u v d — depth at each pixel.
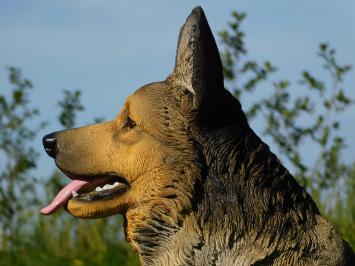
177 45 9.06
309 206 8.98
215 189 8.84
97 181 9.41
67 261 16.61
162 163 8.95
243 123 9.10
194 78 8.84
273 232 8.76
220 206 8.83
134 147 9.07
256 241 8.74
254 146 8.98
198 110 8.88
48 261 16.62
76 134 9.44
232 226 8.79
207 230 8.83
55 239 17.19
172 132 8.95
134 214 9.12
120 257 16.39
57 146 9.46
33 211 17.70
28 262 16.73
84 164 9.33
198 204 8.85
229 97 9.09
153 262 9.05
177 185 8.90
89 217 9.36
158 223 8.98
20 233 17.53
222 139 8.91
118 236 17.00
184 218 8.90
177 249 8.88
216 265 8.80
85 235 17.09
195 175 8.86
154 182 8.98
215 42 8.89
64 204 9.50
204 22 8.85
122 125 9.23
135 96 9.13
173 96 9.01
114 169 9.21
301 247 8.74
